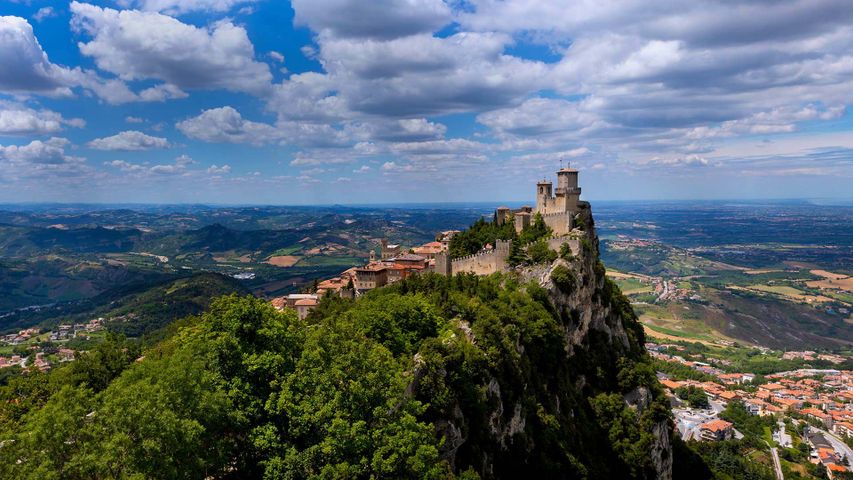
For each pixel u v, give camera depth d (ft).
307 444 196.85
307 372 209.87
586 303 453.58
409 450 189.16
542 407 334.03
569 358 421.59
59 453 149.89
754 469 602.03
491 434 279.08
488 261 479.00
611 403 415.85
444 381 263.70
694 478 495.00
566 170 540.52
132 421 158.61
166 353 297.12
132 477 136.46
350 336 266.98
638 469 393.29
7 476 142.72
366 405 205.87
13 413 261.44
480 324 324.39
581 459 353.10
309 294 629.92
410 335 311.88
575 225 520.42
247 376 213.46
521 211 604.08
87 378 360.48
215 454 183.11
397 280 501.15
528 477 293.02
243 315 224.74
